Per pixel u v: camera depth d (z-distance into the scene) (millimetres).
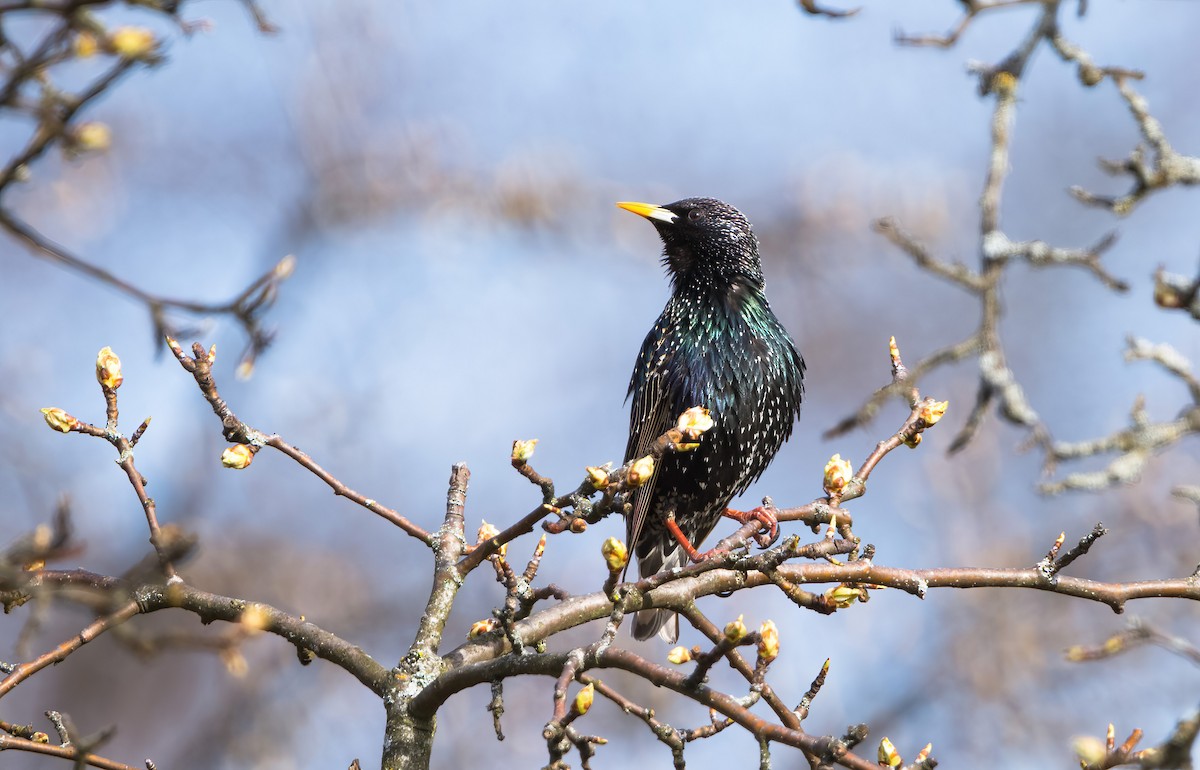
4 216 5281
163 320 6188
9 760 14758
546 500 6441
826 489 7234
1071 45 9578
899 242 9742
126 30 4492
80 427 6480
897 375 9391
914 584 7156
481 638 7309
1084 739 5898
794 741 5598
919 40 9656
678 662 6730
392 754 6625
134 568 5734
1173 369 9117
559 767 5531
